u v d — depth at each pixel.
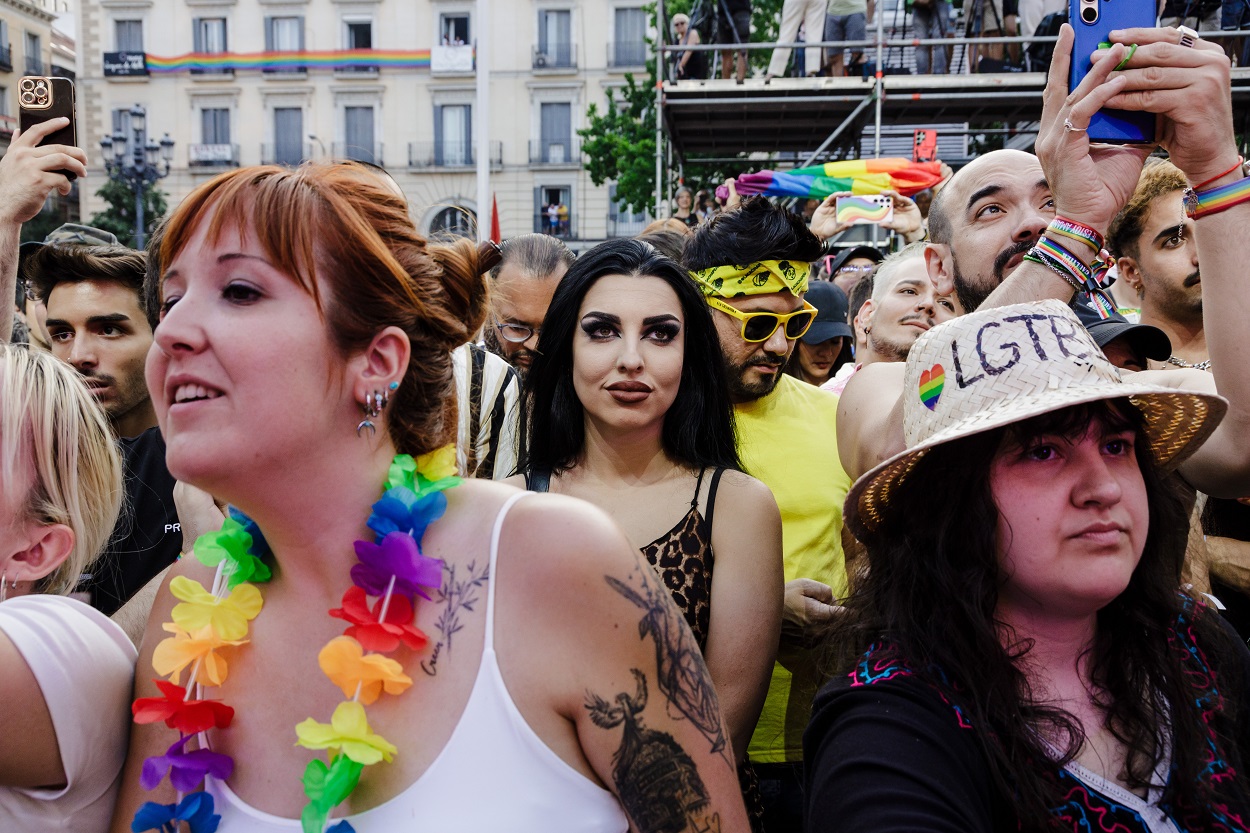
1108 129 1.59
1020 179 2.11
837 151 9.94
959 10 9.06
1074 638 1.32
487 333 3.01
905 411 1.39
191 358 1.03
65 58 38.44
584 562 1.06
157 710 1.10
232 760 1.12
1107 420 1.25
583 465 2.08
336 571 1.13
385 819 1.02
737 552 1.91
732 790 1.12
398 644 1.05
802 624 2.15
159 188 30.84
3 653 1.13
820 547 2.41
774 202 2.42
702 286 2.39
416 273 1.16
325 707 1.11
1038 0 7.81
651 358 1.94
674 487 1.98
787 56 8.08
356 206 1.11
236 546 1.18
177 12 30.62
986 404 1.26
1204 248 1.54
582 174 30.73
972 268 2.16
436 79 30.62
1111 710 1.27
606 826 1.07
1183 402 1.30
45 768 1.17
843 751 1.19
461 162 30.69
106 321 2.68
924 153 6.81
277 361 1.03
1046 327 1.29
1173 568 1.35
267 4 30.44
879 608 1.38
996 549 1.27
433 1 30.52
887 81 7.71
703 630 1.86
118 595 2.25
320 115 30.78
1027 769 1.18
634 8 30.30
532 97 30.73
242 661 1.16
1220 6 7.12
